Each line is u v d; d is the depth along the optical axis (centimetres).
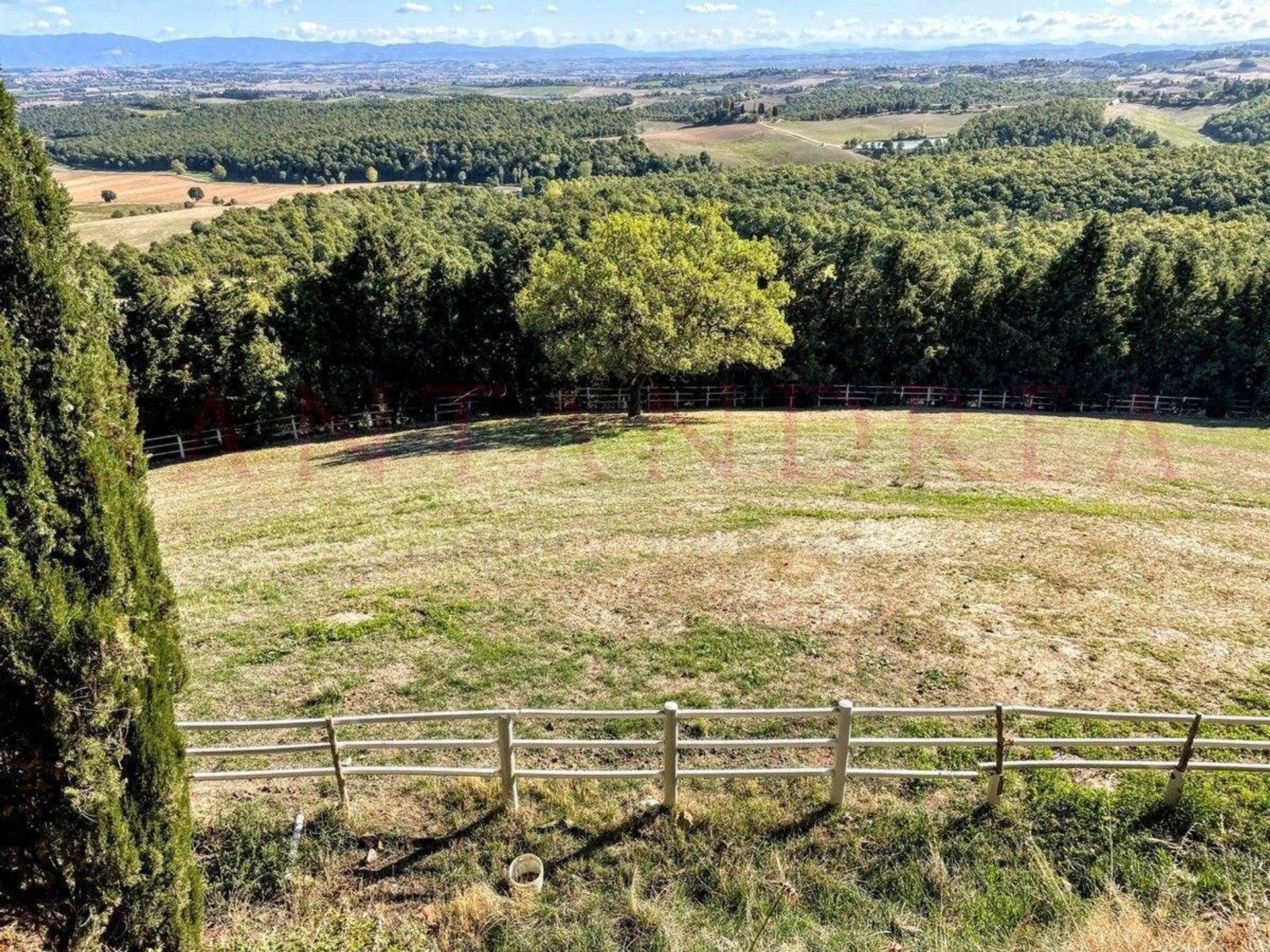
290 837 624
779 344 3566
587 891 575
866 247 3891
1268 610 1059
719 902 567
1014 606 1062
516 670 900
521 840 625
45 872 454
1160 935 514
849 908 560
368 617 1060
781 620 1018
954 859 602
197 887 487
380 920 536
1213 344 3709
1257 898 555
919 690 841
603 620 1030
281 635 1010
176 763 466
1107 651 930
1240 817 636
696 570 1209
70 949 453
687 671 891
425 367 3419
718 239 2927
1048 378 3828
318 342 3256
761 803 658
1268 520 1539
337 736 788
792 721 797
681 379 3803
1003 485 1794
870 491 1720
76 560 413
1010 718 789
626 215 2800
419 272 3406
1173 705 809
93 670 411
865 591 1114
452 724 807
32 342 397
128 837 439
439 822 644
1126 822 634
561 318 2731
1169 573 1202
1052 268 3775
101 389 421
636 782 693
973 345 3872
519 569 1241
